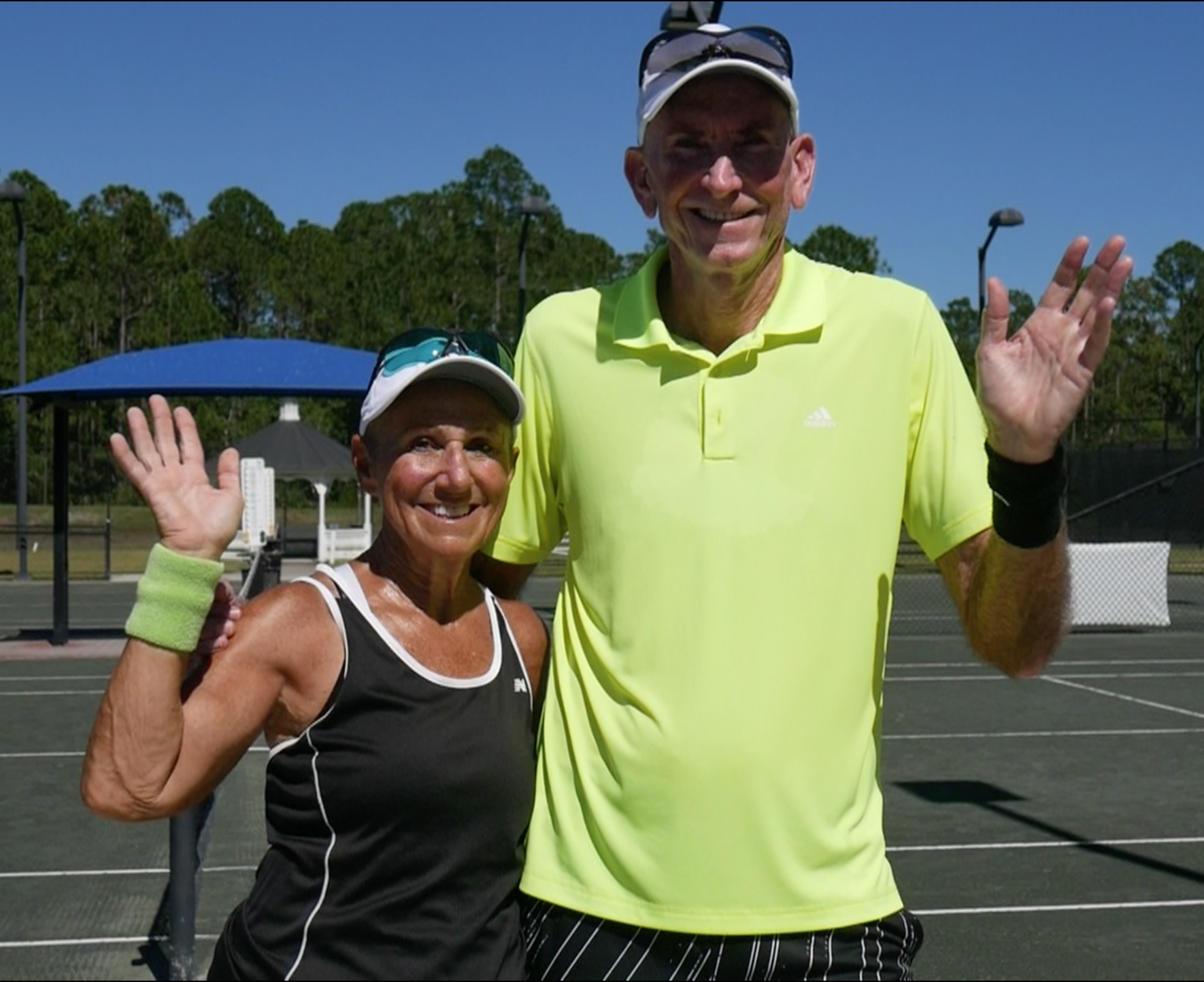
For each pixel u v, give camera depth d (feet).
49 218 217.97
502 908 8.49
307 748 8.19
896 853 22.81
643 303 8.77
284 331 252.62
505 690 8.57
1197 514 90.53
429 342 8.49
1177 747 32.53
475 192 277.44
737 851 8.21
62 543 53.01
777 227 8.63
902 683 44.01
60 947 17.17
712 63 8.23
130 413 7.97
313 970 8.04
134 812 7.86
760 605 8.29
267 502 87.25
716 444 8.43
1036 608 8.27
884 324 8.66
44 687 43.24
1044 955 17.26
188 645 7.77
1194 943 17.79
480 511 8.57
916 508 8.90
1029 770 29.84
